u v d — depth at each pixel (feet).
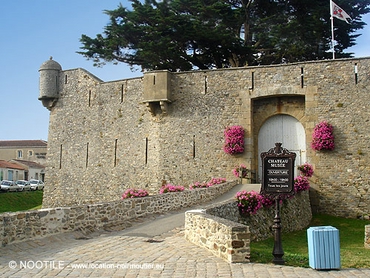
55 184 97.30
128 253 33.06
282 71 74.49
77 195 93.30
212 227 32.81
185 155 79.51
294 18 101.09
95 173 90.84
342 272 29.01
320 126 70.44
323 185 70.08
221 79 78.59
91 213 43.57
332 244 29.86
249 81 76.59
